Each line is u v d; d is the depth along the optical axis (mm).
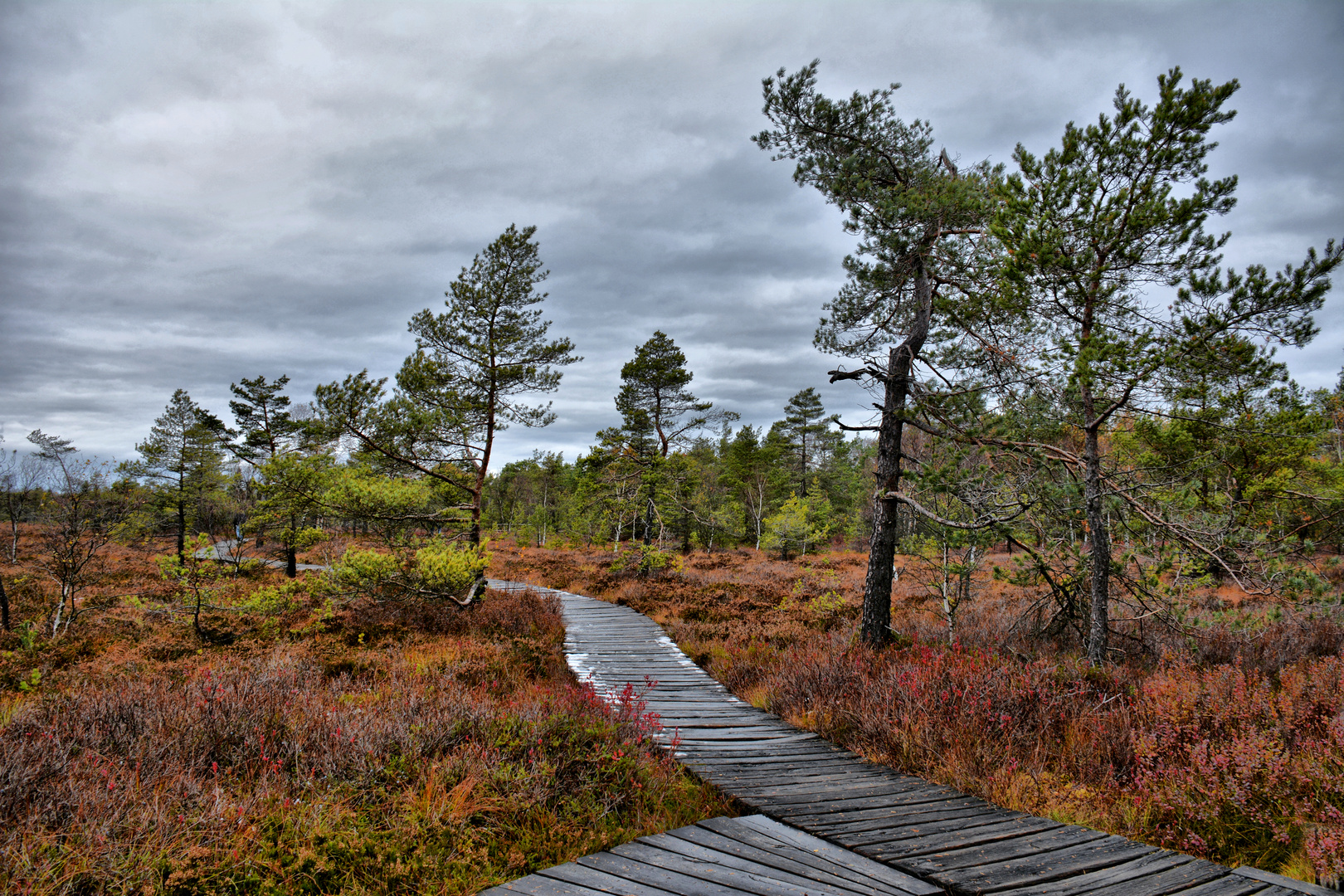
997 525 10070
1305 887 3643
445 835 4102
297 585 13602
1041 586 11953
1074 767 5875
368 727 5348
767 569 28500
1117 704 6930
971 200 9570
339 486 13836
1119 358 8031
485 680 7996
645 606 18938
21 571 21953
